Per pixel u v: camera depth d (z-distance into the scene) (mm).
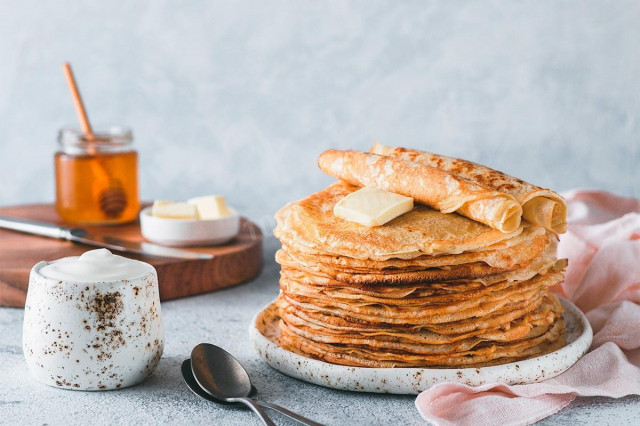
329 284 1148
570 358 1192
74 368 1139
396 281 1116
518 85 2520
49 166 2900
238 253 1778
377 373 1135
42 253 1736
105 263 1166
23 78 2844
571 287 1580
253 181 2758
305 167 2709
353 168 1326
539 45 2482
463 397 1100
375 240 1126
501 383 1102
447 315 1134
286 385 1193
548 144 2541
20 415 1075
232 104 2721
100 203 2008
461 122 2568
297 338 1221
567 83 2496
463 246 1110
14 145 2904
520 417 1059
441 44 2535
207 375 1158
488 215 1133
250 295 1717
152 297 1180
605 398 1159
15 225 1943
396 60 2572
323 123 2666
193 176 2795
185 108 2756
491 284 1149
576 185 2557
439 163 1325
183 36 2709
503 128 2553
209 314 1574
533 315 1235
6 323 1501
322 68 2631
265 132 2715
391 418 1078
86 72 2797
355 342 1157
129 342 1149
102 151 2004
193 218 1826
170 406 1115
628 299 1460
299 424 1060
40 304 1136
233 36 2674
